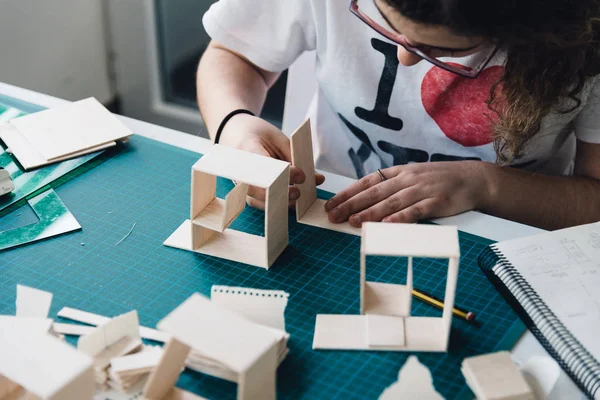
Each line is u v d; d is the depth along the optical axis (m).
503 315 0.78
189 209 0.94
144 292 0.80
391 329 0.75
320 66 1.21
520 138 0.94
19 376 0.58
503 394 0.66
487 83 1.05
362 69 1.15
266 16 1.18
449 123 1.13
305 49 1.25
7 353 0.61
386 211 0.92
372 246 0.71
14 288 0.80
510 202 0.99
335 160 1.33
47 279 0.81
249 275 0.83
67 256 0.85
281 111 2.22
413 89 1.12
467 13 0.67
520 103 0.89
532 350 0.74
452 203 0.94
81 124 1.07
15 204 0.93
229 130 1.05
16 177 0.97
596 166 1.07
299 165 0.91
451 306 0.72
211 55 1.26
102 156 1.03
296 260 0.86
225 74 1.21
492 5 0.67
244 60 1.26
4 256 0.85
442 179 0.96
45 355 0.61
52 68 2.02
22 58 1.92
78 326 0.75
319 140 1.32
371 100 1.17
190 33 2.24
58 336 0.70
